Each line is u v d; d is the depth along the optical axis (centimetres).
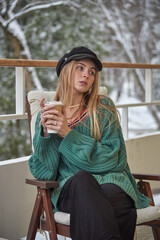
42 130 206
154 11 920
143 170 355
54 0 725
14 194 253
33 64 263
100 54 748
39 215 207
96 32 766
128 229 197
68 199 200
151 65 359
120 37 898
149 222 206
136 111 936
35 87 694
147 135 362
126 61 916
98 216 173
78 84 221
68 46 719
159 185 370
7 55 694
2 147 629
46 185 196
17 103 265
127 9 902
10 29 694
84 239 176
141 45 923
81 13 749
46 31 708
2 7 694
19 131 639
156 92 882
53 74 706
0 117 248
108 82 932
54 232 198
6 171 248
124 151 223
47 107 199
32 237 209
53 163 208
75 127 221
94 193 181
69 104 225
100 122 223
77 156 208
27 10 699
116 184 203
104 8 858
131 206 204
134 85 945
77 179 187
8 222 251
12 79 640
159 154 373
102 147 215
